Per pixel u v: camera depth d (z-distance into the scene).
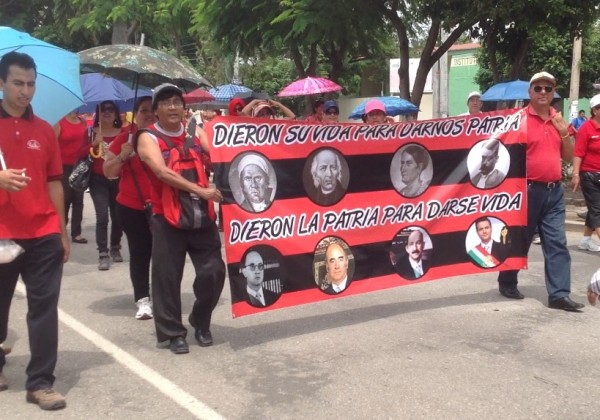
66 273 7.88
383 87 38.25
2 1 23.09
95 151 7.87
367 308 6.21
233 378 4.57
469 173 6.07
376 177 5.70
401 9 13.86
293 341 5.31
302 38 13.59
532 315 5.98
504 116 6.12
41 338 4.09
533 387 4.40
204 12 14.62
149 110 5.60
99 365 4.84
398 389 4.37
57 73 4.80
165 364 4.84
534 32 11.77
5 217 3.98
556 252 6.17
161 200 4.94
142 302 6.03
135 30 20.08
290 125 5.28
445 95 19.61
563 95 23.55
